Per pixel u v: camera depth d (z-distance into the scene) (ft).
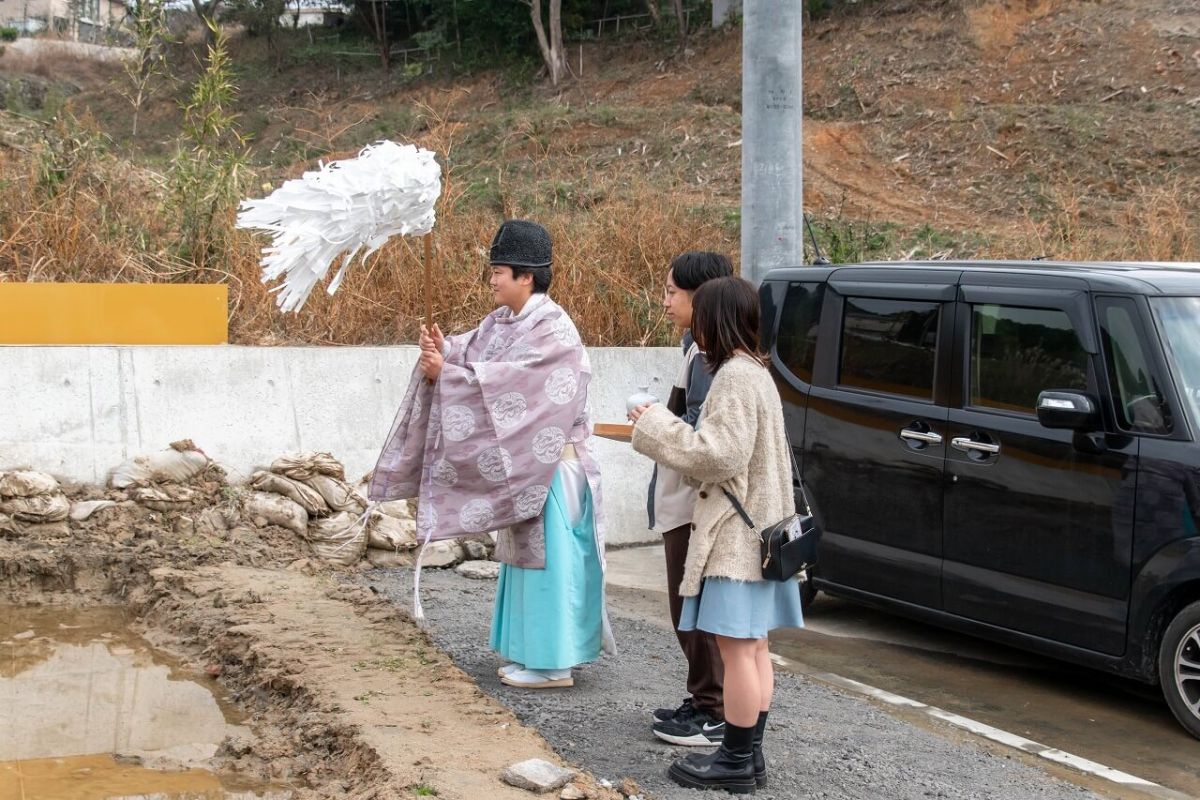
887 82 108.17
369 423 26.35
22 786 14.14
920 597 20.44
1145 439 17.44
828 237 50.57
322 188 14.89
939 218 86.89
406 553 25.04
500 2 141.49
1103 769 16.11
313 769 14.29
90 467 24.08
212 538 23.77
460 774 13.08
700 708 15.12
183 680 17.94
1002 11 110.83
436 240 32.65
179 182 32.27
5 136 38.73
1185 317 18.12
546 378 16.26
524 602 16.72
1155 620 17.35
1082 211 81.10
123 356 24.50
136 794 13.94
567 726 15.47
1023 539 18.80
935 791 14.20
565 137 106.22
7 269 29.53
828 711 17.15
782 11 27.09
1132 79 98.58
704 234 37.55
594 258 34.30
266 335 28.78
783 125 27.32
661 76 128.06
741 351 13.39
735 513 13.11
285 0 156.15
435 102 131.75
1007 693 19.45
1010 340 19.56
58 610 21.42
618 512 29.07
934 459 20.13
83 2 160.04
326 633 18.63
